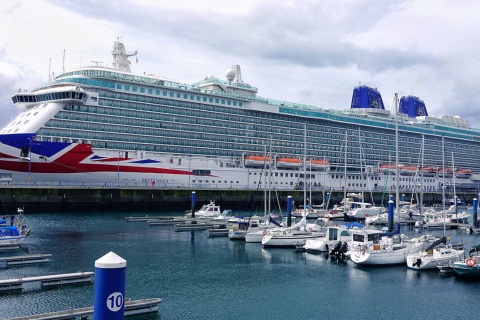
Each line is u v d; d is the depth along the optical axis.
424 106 175.62
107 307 12.08
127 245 53.25
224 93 105.69
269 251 51.56
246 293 34.25
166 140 95.31
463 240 64.12
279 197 109.94
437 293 34.66
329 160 125.06
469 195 149.88
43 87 90.38
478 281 38.16
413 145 148.62
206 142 101.19
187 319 28.19
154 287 35.31
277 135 114.69
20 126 82.25
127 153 89.75
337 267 43.25
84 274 34.72
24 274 37.50
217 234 63.38
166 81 96.94
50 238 56.12
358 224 62.75
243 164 106.25
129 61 101.88
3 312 27.70
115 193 87.44
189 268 42.22
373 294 34.34
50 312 26.73
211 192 99.00
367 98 152.12
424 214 82.88
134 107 91.69
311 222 80.81
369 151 135.88
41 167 80.81
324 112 124.81
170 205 93.75
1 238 49.31
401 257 44.38
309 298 33.22
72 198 83.25
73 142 83.88
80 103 84.88
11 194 77.88
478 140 168.50
